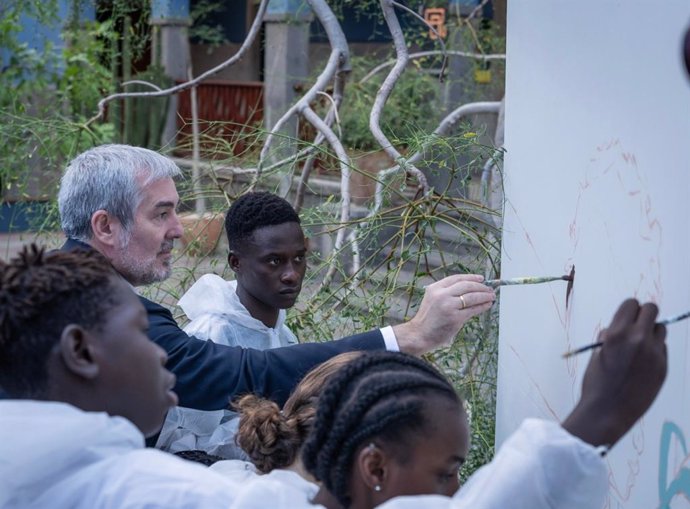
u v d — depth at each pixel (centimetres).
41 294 150
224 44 1087
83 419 146
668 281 188
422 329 242
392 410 148
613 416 141
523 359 262
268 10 806
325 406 155
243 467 215
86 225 261
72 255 158
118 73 846
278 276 284
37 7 651
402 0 759
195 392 247
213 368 247
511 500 136
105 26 663
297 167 502
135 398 154
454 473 156
